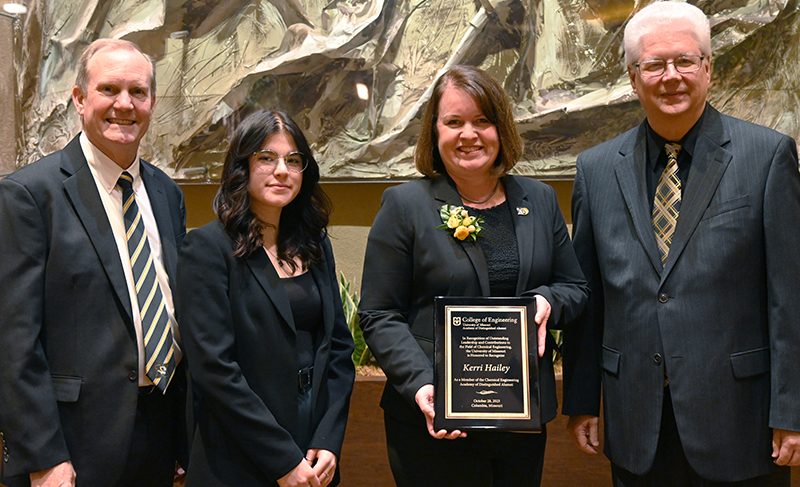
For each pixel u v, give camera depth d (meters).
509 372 1.46
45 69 3.01
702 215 1.50
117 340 1.53
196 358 1.42
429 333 1.56
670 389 1.50
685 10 1.52
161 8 2.95
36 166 1.57
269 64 2.90
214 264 1.45
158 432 1.64
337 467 1.59
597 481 2.37
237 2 2.94
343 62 2.90
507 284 1.57
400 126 2.89
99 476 1.49
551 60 2.85
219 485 1.43
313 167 1.62
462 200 1.63
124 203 1.65
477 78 1.55
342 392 1.60
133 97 1.63
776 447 1.45
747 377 1.46
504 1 2.82
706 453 1.45
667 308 1.50
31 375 1.43
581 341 1.74
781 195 1.46
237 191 1.51
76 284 1.51
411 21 2.90
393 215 1.62
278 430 1.42
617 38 2.78
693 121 1.56
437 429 1.42
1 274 1.46
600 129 2.80
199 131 2.96
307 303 1.56
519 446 1.57
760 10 2.67
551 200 1.72
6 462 1.44
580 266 1.74
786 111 2.69
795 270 1.44
